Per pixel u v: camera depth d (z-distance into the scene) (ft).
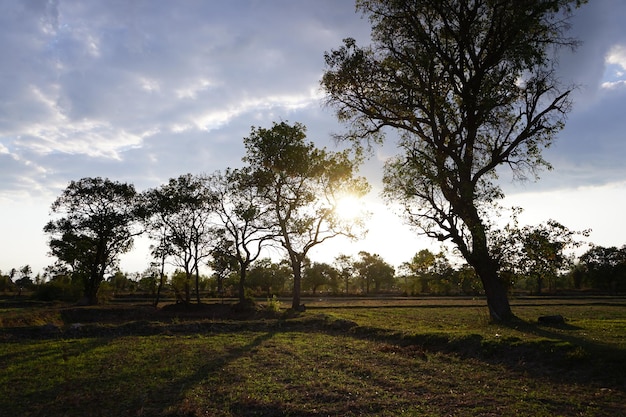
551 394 39.88
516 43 86.28
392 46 93.45
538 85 89.81
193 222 175.11
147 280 187.52
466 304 218.38
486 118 90.07
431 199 94.17
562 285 396.37
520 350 54.75
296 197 151.23
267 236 155.33
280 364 56.24
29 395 43.52
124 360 60.39
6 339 83.61
